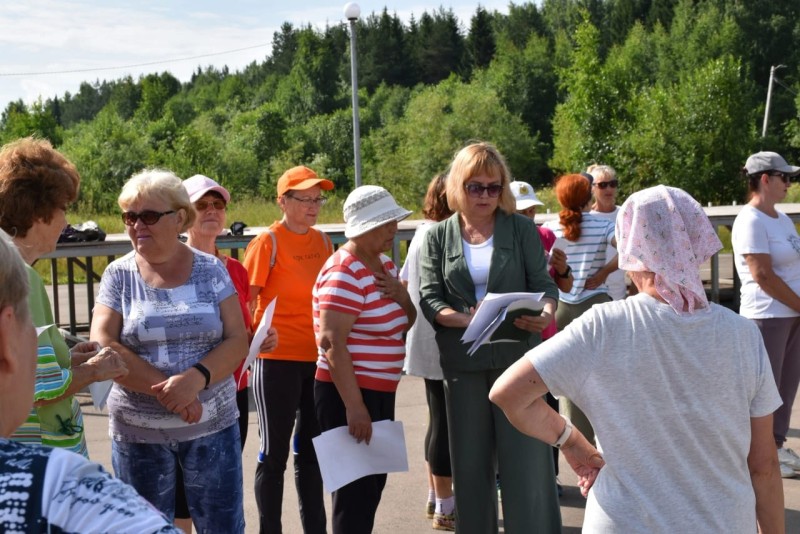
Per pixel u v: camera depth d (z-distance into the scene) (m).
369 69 129.00
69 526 1.14
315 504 4.40
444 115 60.16
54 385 2.50
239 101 114.69
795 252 5.35
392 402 4.02
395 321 3.96
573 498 5.14
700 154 42.38
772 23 78.94
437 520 4.75
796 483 5.30
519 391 2.31
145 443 3.25
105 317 3.23
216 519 3.29
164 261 3.29
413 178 56.81
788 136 60.41
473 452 3.82
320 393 4.00
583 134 45.94
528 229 3.96
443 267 3.97
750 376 2.26
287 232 4.66
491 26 125.25
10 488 1.15
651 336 2.23
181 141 54.12
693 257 2.25
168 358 3.21
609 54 81.00
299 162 61.38
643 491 2.23
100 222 29.08
